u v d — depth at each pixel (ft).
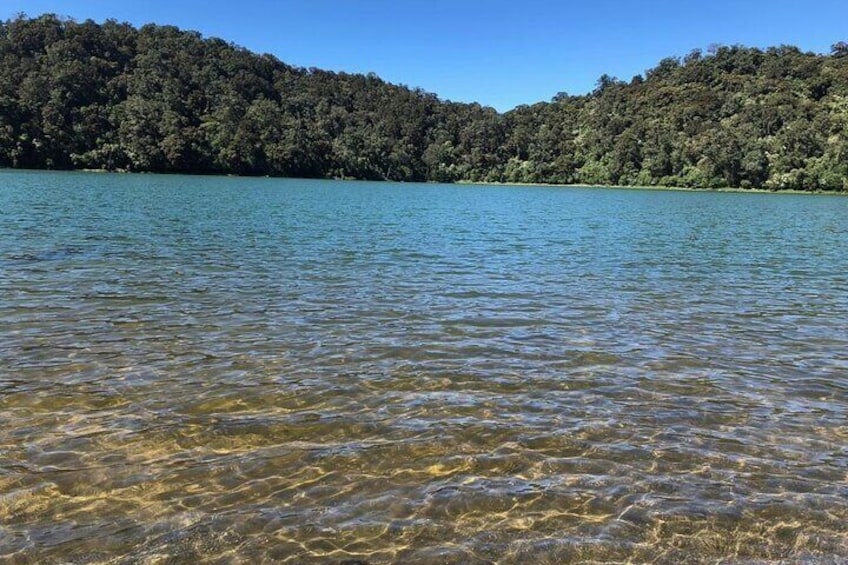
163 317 38.52
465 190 345.31
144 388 26.68
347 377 28.86
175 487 18.84
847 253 80.12
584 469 20.61
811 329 40.16
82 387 26.55
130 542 16.17
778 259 73.31
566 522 17.54
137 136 367.25
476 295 48.26
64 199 129.29
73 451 20.85
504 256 70.54
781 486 19.67
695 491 19.29
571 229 107.86
